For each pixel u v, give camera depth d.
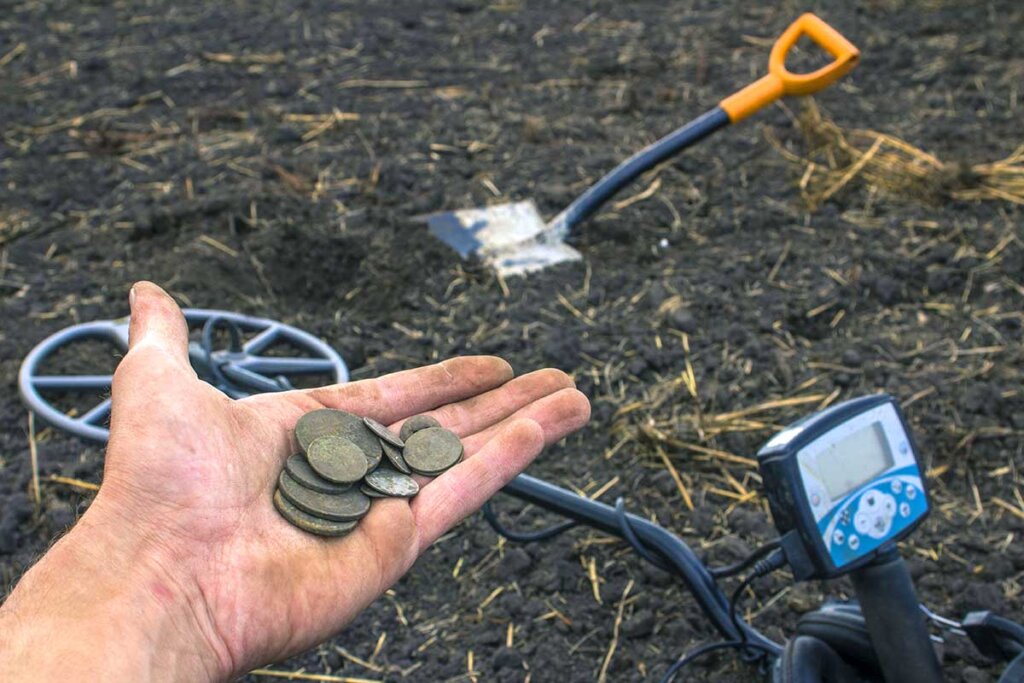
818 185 1.26
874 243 1.16
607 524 0.76
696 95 1.46
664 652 0.81
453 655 0.81
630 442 0.95
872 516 0.69
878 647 0.69
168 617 0.58
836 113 1.42
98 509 0.60
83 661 0.55
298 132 1.35
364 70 1.53
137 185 1.25
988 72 1.51
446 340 1.05
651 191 1.26
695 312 1.07
